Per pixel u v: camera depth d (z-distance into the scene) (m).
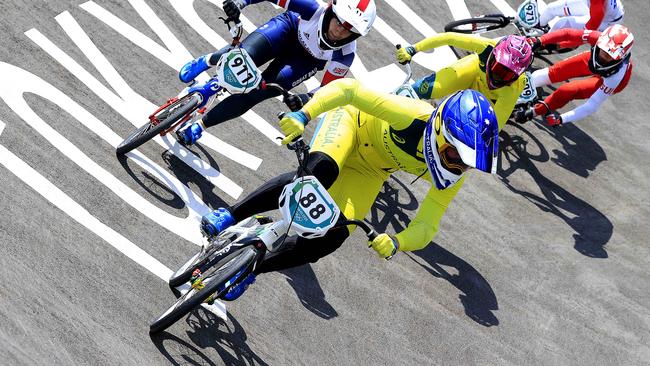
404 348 11.59
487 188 14.85
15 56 12.95
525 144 16.19
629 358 12.72
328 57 11.59
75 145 12.00
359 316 11.68
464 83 13.31
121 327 10.05
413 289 12.44
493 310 12.68
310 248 9.59
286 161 13.52
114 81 13.38
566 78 15.89
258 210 10.17
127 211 11.47
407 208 13.60
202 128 12.22
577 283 13.66
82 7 14.35
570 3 17.06
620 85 15.23
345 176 10.38
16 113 12.05
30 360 9.30
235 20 10.23
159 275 10.90
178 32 14.86
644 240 14.98
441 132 8.64
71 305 10.04
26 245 10.45
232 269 8.96
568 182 15.70
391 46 16.98
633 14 20.64
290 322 11.12
